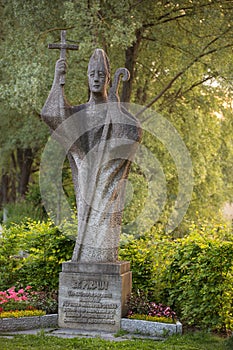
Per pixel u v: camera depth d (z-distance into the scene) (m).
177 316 10.05
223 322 9.38
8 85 20.52
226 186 27.77
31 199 25.36
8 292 10.31
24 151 33.88
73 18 18.36
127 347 7.94
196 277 9.63
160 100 23.70
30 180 41.88
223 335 9.34
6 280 11.31
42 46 20.27
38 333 8.65
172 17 21.59
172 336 8.79
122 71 10.08
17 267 11.45
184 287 9.86
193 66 21.48
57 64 9.98
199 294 9.55
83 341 8.22
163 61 23.05
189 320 9.71
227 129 25.47
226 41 20.34
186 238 10.48
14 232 11.91
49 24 20.83
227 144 26.75
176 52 22.72
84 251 9.72
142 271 10.80
